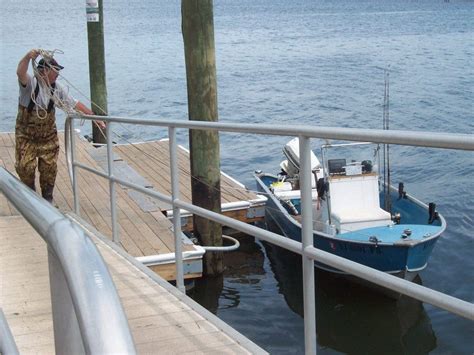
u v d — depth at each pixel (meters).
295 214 12.76
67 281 1.36
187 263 8.85
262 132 4.21
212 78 10.35
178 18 120.81
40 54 8.39
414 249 10.36
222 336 4.73
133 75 43.16
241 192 12.56
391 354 9.20
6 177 1.87
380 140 3.22
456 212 14.16
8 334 1.99
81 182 12.12
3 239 6.65
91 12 16.92
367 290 10.60
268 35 77.00
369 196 11.41
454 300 2.86
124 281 5.95
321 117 29.08
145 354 4.49
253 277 11.22
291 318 9.80
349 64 46.59
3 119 28.84
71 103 8.57
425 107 29.86
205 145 10.66
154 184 12.57
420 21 105.19
